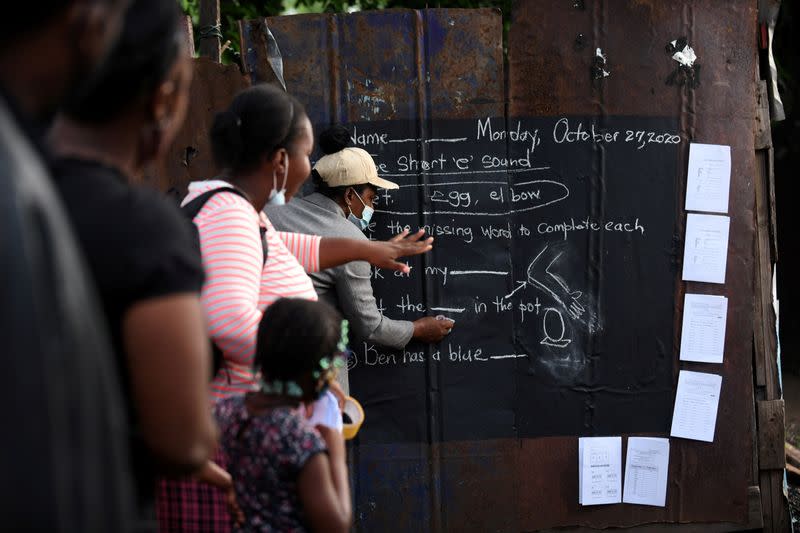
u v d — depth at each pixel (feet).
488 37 12.30
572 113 12.49
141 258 4.15
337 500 6.66
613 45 12.44
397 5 20.18
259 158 8.33
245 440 6.72
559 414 12.69
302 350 6.72
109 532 3.42
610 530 12.74
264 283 8.43
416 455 12.49
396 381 12.44
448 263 12.46
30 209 3.10
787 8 23.27
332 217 11.49
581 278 12.63
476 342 12.51
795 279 24.63
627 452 12.73
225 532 7.16
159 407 4.30
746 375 12.76
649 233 12.63
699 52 12.52
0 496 2.99
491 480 12.57
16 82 3.76
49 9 3.66
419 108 12.31
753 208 12.70
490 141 12.41
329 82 12.24
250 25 12.15
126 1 3.92
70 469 3.17
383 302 12.46
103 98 4.31
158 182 12.09
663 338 12.71
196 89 12.06
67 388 3.17
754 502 12.81
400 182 12.37
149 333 4.19
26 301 3.03
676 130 12.57
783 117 12.96
